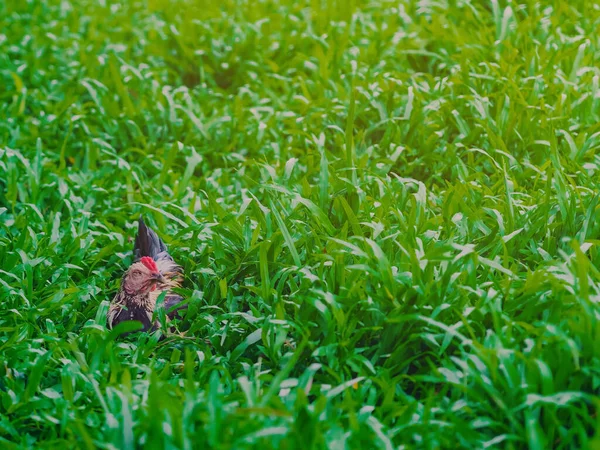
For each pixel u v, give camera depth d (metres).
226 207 8.89
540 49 10.36
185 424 5.22
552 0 11.66
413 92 9.84
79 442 5.64
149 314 7.42
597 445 4.79
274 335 6.61
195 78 12.79
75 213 9.21
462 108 9.80
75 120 10.59
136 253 8.20
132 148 10.10
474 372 5.57
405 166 9.41
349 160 8.34
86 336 6.96
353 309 6.48
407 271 6.58
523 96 9.58
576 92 9.55
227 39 12.88
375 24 12.68
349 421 5.61
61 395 6.40
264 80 11.95
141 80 11.38
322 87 10.88
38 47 13.12
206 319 7.09
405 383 6.29
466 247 6.31
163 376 6.42
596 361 5.43
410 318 6.00
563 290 6.14
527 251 7.18
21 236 8.09
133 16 14.55
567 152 8.86
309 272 6.73
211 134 10.62
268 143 10.48
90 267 8.20
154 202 9.19
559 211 7.46
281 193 8.14
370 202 7.98
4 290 7.50
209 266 7.72
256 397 5.39
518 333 6.07
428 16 12.65
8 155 9.41
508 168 8.55
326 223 7.30
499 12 10.84
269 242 7.23
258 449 5.03
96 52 12.91
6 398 6.26
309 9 13.47
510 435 5.30
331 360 6.14
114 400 5.92
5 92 11.67
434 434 5.38
